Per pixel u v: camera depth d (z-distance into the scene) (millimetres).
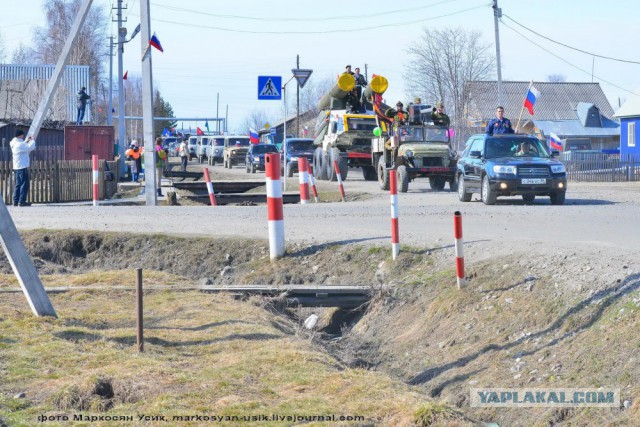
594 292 23000
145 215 48031
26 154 61688
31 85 146125
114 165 105938
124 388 16812
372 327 29188
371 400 16625
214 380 17625
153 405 15984
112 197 88438
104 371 17688
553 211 47469
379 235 37062
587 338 20953
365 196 71500
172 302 26547
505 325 24000
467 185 60562
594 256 27141
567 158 141000
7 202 66625
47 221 45250
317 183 96250
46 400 16281
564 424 18047
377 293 30375
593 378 19109
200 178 127875
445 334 25484
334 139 102938
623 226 38562
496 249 31219
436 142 80688
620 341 19797
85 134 120500
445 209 49875
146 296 27734
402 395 17000
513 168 55812
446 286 28625
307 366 18875
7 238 23062
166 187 92562
